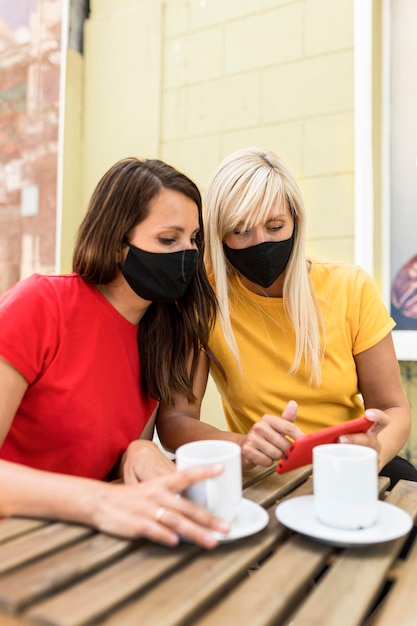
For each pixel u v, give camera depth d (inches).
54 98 100.7
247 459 37.3
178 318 45.8
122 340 42.3
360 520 26.8
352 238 79.7
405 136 78.7
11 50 105.0
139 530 24.9
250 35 86.9
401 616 21.0
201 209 44.7
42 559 23.2
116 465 42.5
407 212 78.5
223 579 22.6
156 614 19.8
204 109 91.2
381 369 53.7
